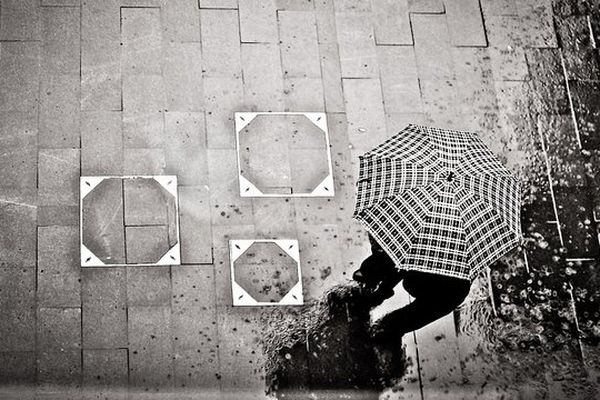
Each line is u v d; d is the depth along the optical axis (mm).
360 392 6730
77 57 7520
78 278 6766
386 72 7918
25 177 7020
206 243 7023
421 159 6516
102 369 6543
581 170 7785
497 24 8305
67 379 6488
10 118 7203
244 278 6957
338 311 6930
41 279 6723
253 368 6684
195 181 7211
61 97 7348
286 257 7070
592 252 7488
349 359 6797
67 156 7145
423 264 6301
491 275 7266
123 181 7117
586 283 7371
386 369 6809
